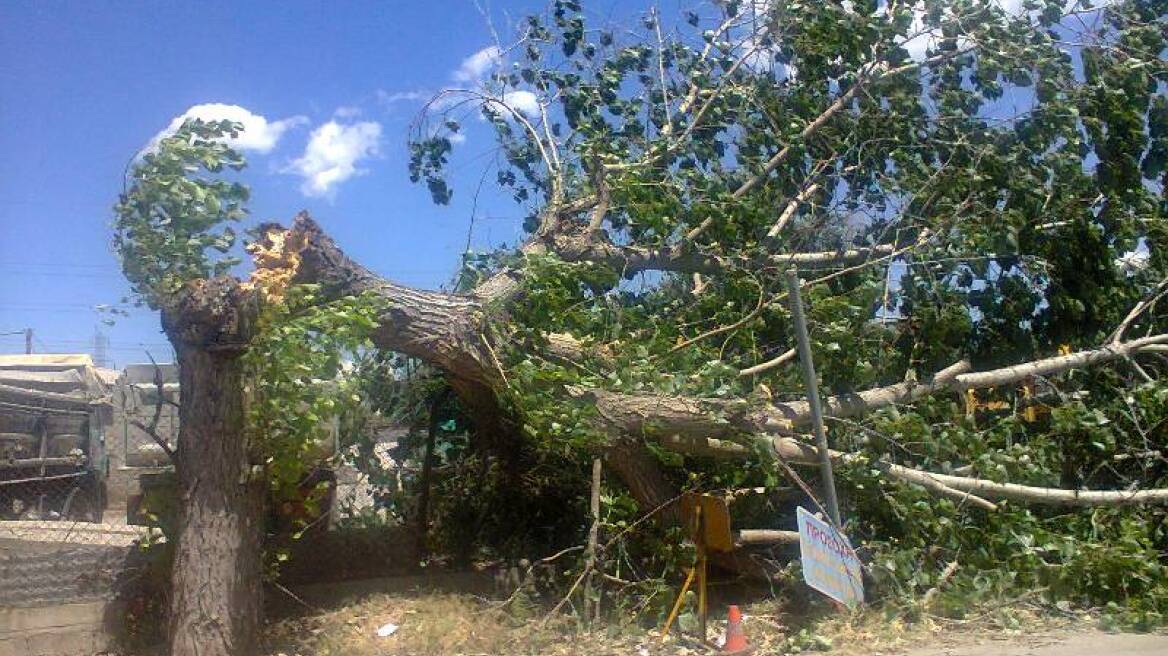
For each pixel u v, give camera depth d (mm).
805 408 8750
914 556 8359
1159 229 10531
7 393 13391
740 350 9562
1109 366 10047
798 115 10594
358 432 8477
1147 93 10594
